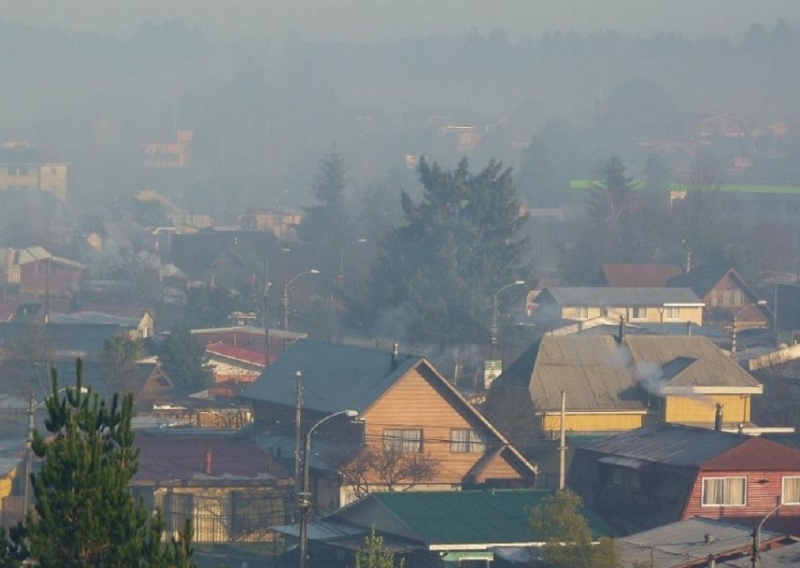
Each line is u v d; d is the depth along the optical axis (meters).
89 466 38.62
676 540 80.06
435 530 84.44
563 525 76.31
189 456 105.62
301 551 75.81
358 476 101.88
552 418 119.50
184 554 39.25
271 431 116.19
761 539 78.88
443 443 109.19
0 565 38.38
